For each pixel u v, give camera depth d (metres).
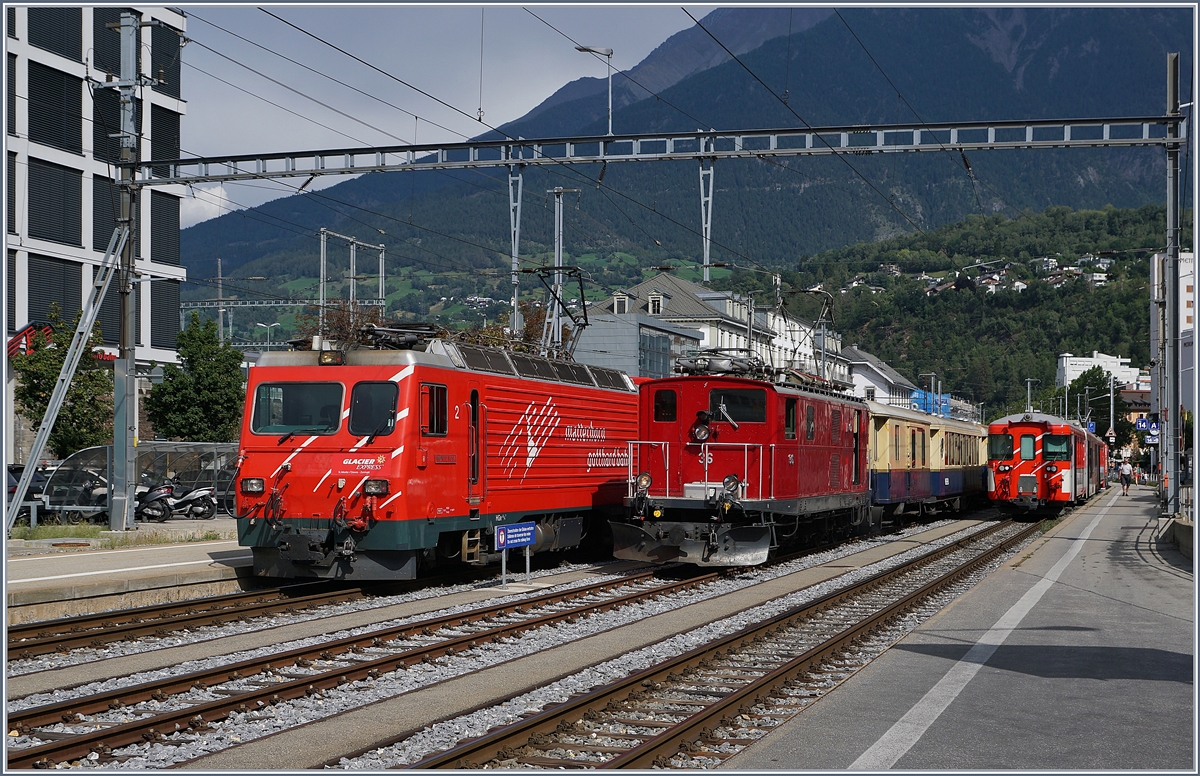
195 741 7.82
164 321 47.97
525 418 19.30
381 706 8.93
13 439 35.47
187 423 37.78
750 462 19.64
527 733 7.69
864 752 7.56
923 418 33.53
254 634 12.62
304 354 16.39
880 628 13.03
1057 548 25.41
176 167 22.94
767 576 19.19
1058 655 11.44
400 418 15.79
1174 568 20.69
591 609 14.43
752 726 8.27
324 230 50.12
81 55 43.06
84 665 10.68
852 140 20.11
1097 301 136.00
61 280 42.91
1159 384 37.84
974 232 150.75
